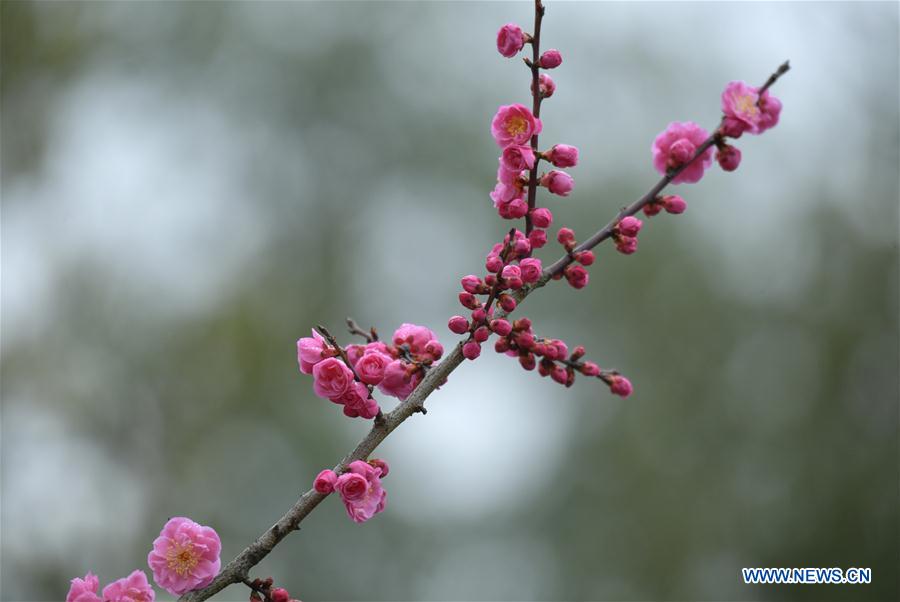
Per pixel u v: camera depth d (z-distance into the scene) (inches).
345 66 767.7
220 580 98.6
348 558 580.1
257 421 593.3
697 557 594.9
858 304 578.2
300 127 753.6
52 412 506.9
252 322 613.3
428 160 757.9
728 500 594.9
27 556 455.8
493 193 113.4
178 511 538.6
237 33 727.1
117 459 528.4
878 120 551.2
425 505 625.3
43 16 570.6
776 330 617.3
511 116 111.0
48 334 522.3
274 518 571.2
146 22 685.3
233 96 730.2
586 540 635.5
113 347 540.7
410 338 110.7
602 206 697.6
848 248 587.5
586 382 682.8
